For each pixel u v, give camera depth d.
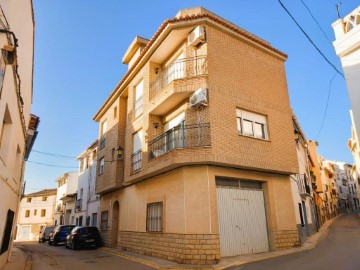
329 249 11.60
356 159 28.30
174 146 12.12
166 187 12.23
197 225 10.40
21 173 13.03
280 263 9.05
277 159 12.86
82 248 18.84
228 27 12.93
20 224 48.41
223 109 11.73
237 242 11.25
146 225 13.36
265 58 14.41
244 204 12.02
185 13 14.42
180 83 11.92
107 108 21.27
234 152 11.44
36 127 15.23
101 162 21.03
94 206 23.80
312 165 32.47
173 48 14.03
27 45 9.75
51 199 48.94
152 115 14.15
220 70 12.22
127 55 20.62
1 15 5.57
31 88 13.23
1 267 9.62
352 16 7.75
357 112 7.12
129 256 13.01
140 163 14.63
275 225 12.31
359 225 25.58
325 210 39.47
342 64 7.67
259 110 13.05
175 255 10.84
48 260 12.80
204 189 10.74
